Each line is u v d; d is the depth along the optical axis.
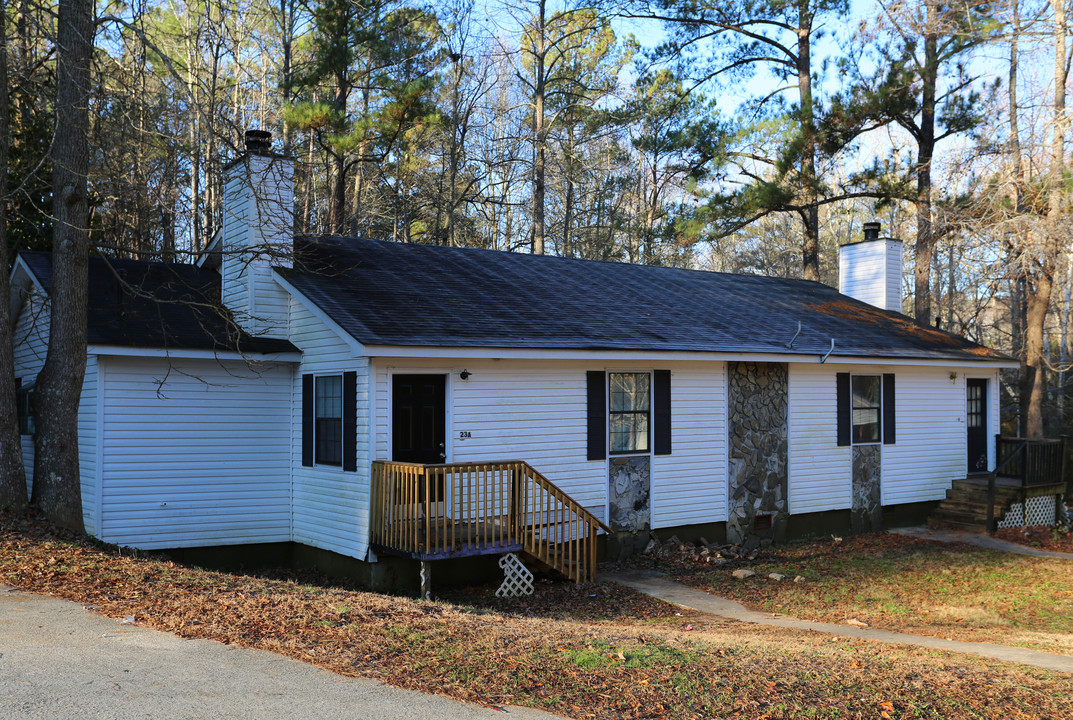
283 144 28.47
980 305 35.62
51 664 5.95
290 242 14.48
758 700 6.23
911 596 12.52
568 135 37.56
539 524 12.49
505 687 6.11
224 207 14.99
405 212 35.31
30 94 16.42
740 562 14.69
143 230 20.66
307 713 5.27
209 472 13.32
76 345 11.30
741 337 15.82
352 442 12.38
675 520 15.12
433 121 24.88
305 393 13.68
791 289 22.39
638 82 29.97
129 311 13.62
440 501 12.47
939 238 25.14
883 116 24.39
